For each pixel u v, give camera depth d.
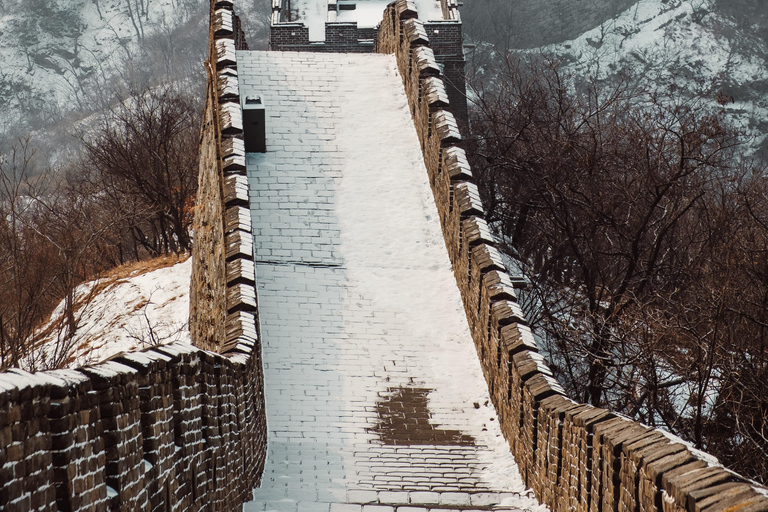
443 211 39.28
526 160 51.16
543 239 54.47
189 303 53.62
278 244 38.56
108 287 56.53
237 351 24.77
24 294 36.47
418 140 44.78
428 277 37.69
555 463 21.36
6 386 6.77
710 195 53.25
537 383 24.78
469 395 31.59
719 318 28.67
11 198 39.72
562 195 43.69
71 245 39.81
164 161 73.38
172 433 12.67
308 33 73.31
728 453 29.45
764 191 49.00
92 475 8.77
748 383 28.56
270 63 49.81
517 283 42.81
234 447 19.66
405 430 29.39
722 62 151.38
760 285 33.78
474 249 33.81
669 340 32.84
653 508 12.53
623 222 44.00
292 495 22.92
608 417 17.64
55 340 48.81
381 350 33.75
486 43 151.50
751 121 137.12
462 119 70.94
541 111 64.81
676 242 46.38
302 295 36.12
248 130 42.94
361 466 26.45
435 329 35.03
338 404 30.72
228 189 37.06
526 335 28.16
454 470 26.33
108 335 51.22
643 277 39.16
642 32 157.12
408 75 46.75
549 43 156.75
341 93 47.97
